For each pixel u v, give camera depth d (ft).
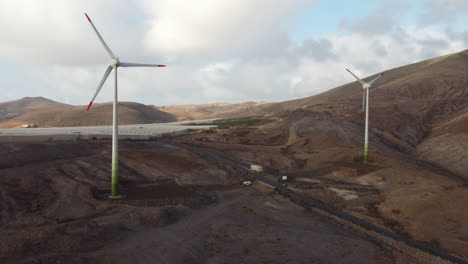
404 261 84.33
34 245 80.53
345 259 84.48
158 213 109.81
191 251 86.89
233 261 81.51
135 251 84.84
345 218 117.80
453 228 103.30
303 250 89.35
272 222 112.57
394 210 123.85
